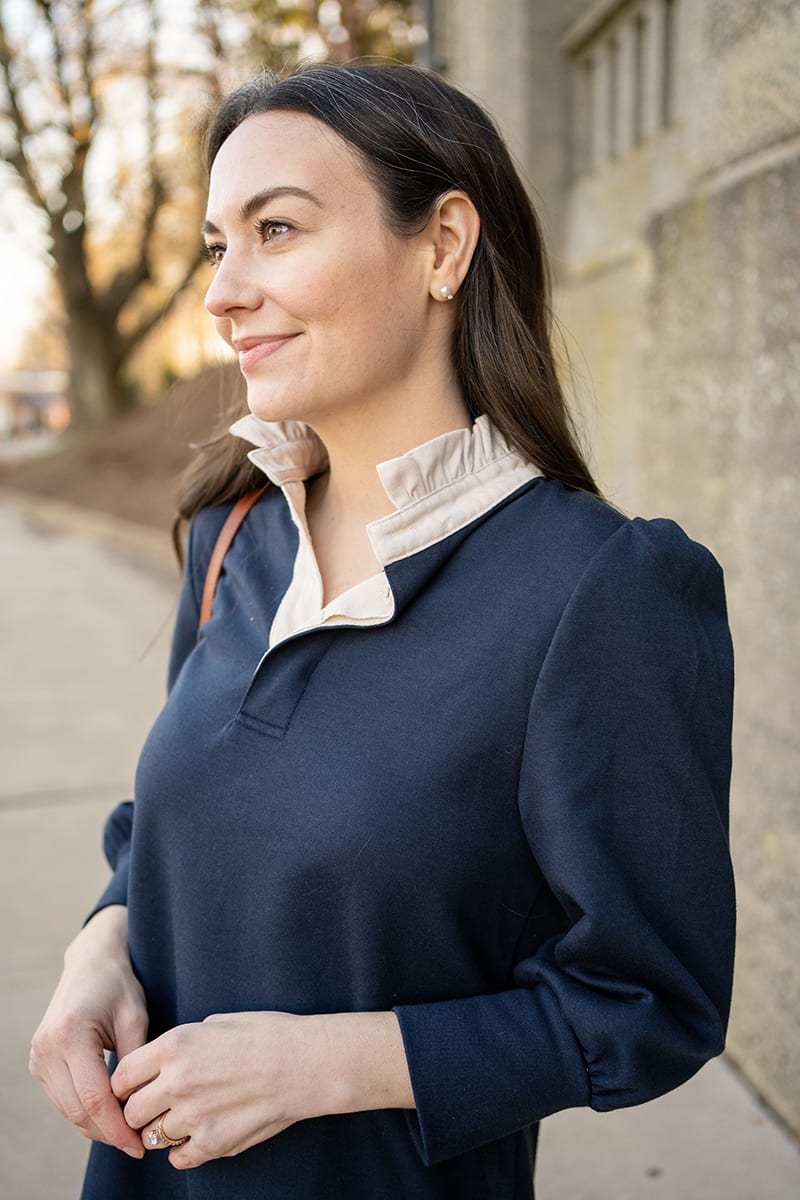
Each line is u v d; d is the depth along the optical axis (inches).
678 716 31.5
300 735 33.6
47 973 97.7
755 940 77.2
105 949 40.5
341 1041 31.5
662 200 99.7
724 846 32.5
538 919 35.0
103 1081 34.9
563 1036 31.5
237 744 34.8
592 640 31.4
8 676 206.7
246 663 37.3
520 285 37.4
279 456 39.1
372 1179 34.8
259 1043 31.5
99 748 162.1
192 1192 36.4
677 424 82.9
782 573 70.3
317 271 32.6
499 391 35.8
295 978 33.9
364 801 31.9
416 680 32.7
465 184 34.5
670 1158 73.0
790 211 66.1
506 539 33.8
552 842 31.3
